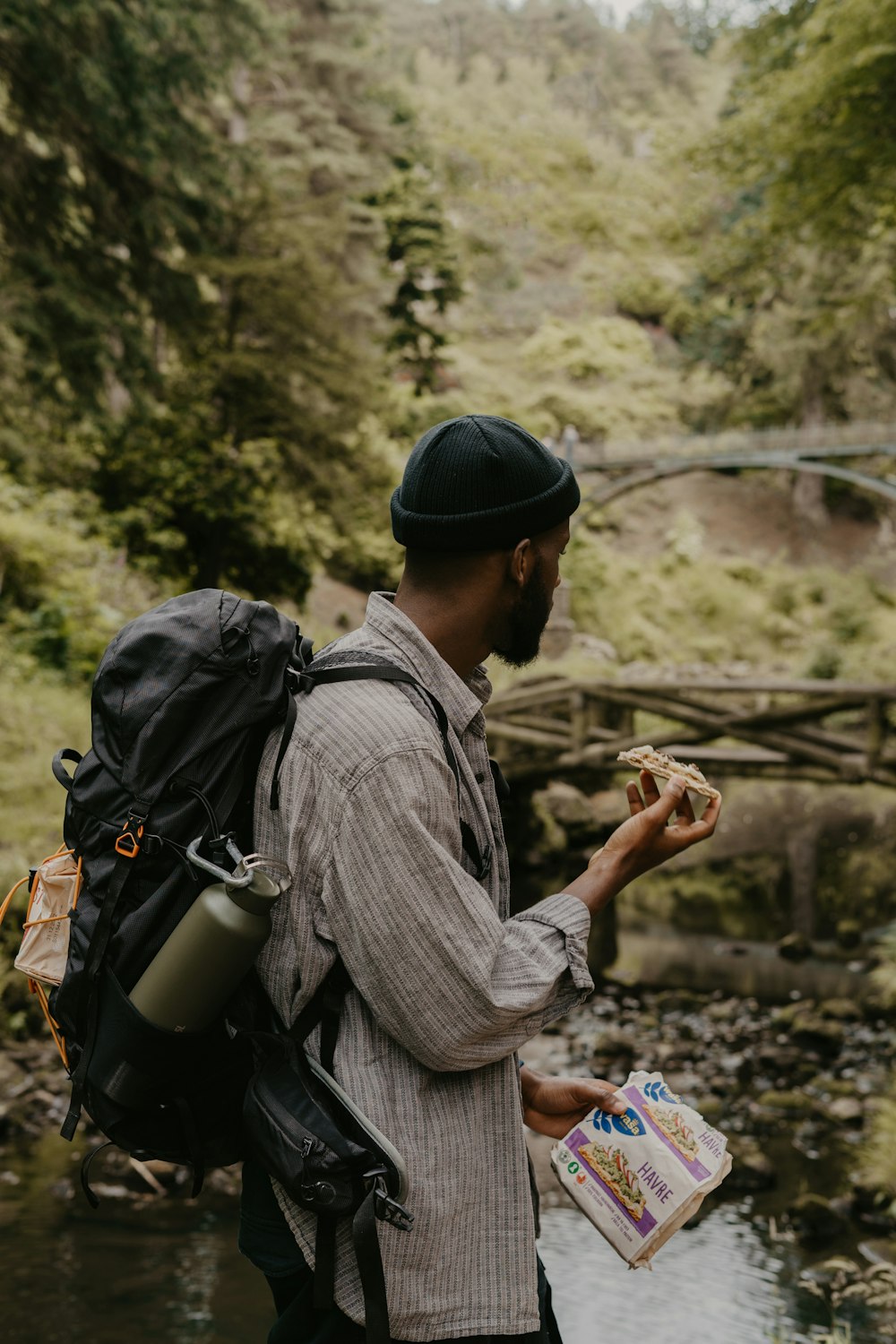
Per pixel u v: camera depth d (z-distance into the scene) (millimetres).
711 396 37250
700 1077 7059
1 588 11414
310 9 29438
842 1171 5402
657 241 49094
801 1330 3832
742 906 12938
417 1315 1040
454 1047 1036
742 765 11305
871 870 14688
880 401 33969
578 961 1089
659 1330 3820
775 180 13008
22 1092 5715
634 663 27562
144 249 12422
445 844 1080
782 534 35969
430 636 1175
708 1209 4949
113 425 12055
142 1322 3564
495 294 43156
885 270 21109
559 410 35500
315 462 15328
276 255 14922
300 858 1074
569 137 55844
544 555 1175
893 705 10844
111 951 1074
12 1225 4234
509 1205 1095
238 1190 4629
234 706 1088
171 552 14438
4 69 10672
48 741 9258
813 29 10914
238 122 25359
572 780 14414
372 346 27938
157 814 1072
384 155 30812
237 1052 1126
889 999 8664
